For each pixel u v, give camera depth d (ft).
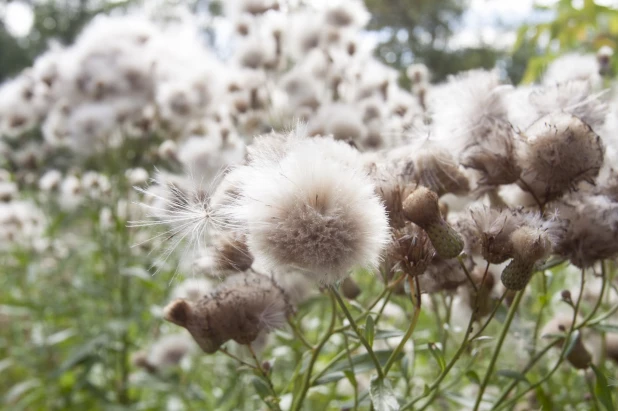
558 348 1.02
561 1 1.79
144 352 1.63
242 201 0.76
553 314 1.21
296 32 1.64
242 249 0.85
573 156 0.83
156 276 1.60
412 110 1.53
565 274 1.31
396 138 1.27
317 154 0.76
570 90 0.91
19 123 2.08
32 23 9.18
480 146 0.86
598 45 1.78
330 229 0.73
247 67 1.64
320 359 1.29
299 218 0.73
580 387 1.11
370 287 1.21
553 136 0.84
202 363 1.59
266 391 0.91
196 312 0.88
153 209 0.84
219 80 1.81
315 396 1.26
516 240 0.79
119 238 1.92
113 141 1.90
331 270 0.74
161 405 1.72
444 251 0.79
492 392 1.14
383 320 1.24
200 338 0.88
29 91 2.09
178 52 1.98
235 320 0.87
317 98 1.49
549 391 1.07
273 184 0.75
